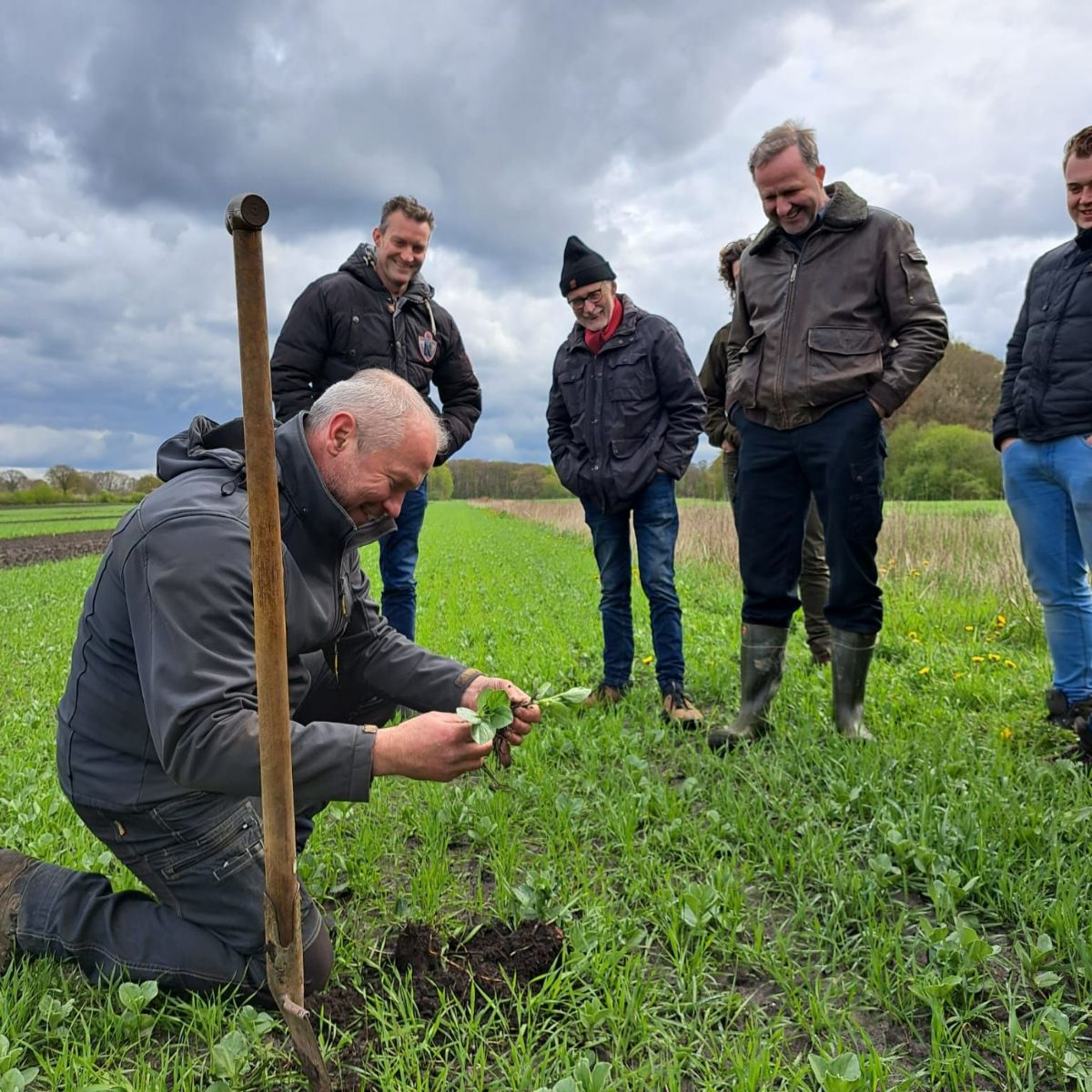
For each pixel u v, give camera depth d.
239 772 1.86
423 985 2.14
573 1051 1.90
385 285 4.42
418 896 2.62
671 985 2.21
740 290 4.03
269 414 1.53
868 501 3.65
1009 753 3.57
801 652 5.87
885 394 3.53
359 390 2.17
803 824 2.96
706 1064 1.88
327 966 2.14
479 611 9.34
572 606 9.22
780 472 3.84
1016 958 2.27
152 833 2.09
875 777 3.27
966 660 5.43
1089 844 2.67
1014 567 7.79
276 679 1.61
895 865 2.74
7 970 2.18
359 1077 1.86
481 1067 1.86
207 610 1.91
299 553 2.20
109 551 2.09
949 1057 1.86
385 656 2.69
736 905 2.51
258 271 1.47
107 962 2.14
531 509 48.12
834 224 3.60
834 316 3.61
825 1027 2.03
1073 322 3.61
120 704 2.06
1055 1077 1.85
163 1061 1.88
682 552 12.99
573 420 4.67
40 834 2.99
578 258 4.41
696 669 5.56
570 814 3.15
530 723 2.41
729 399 3.97
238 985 2.10
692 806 3.35
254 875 2.07
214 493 2.04
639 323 4.53
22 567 19.77
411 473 2.21
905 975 2.14
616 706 4.60
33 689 5.91
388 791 3.50
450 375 4.88
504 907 2.55
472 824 3.15
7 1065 1.80
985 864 2.60
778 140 3.53
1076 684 3.83
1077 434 3.62
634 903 2.59
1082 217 3.52
